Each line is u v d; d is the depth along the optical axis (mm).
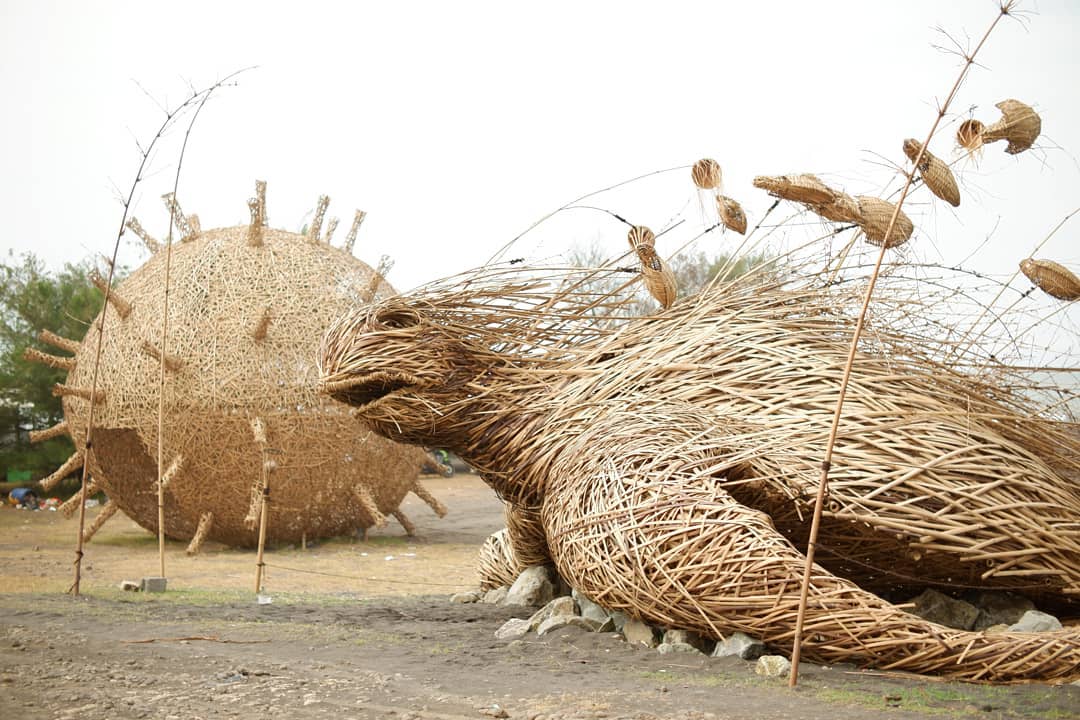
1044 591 6750
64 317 25250
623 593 6273
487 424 7809
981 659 5324
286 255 15633
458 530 19141
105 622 7270
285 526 15508
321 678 5211
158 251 16688
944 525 6375
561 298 8320
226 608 8336
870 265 7898
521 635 6781
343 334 7914
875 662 5551
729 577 5781
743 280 8312
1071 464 7414
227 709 4461
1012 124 5711
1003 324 8062
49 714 4285
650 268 7082
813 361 7215
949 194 5723
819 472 6504
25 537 17281
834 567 7312
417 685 5098
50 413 25344
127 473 16141
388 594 10414
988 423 7199
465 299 8102
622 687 5086
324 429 14906
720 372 7352
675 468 6391
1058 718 4426
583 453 6977
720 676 5332
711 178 7070
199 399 14438
